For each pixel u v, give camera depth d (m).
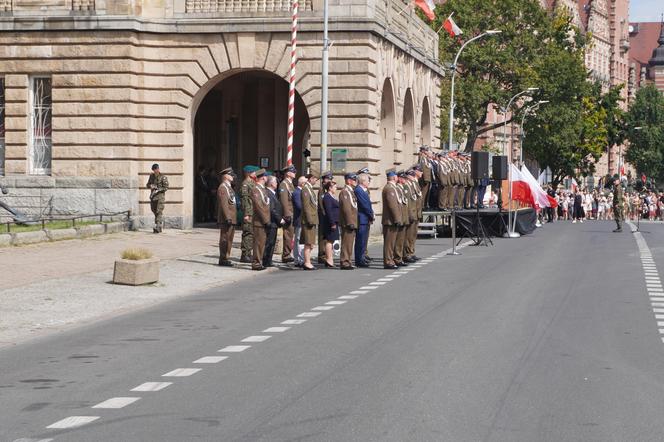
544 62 96.75
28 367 14.80
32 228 38.91
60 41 45.31
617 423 11.12
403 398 12.35
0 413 11.72
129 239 39.25
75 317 20.39
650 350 15.97
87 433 10.72
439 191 48.50
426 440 10.36
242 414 11.52
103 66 45.25
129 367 14.66
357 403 12.07
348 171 46.09
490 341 16.78
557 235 53.25
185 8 46.22
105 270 28.36
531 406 11.93
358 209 32.06
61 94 45.47
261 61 46.22
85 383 13.51
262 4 46.06
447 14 95.31
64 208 45.34
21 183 45.47
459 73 97.31
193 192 49.94
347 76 46.00
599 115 128.00
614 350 15.95
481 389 12.89
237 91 56.16
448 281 27.08
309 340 16.98
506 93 95.31
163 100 46.22
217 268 30.55
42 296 23.20
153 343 16.92
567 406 11.95
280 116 56.75
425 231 48.09
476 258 35.44
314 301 22.66
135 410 11.80
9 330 18.70
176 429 10.85
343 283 26.72
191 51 46.25
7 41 45.59
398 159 53.50
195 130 54.16
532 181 51.72
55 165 45.50
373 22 45.88
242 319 19.77
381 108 51.88
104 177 45.25
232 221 31.20
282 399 12.31
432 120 66.19
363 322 19.12
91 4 45.34
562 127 100.81
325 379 13.55
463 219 49.09
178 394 12.67
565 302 22.28
